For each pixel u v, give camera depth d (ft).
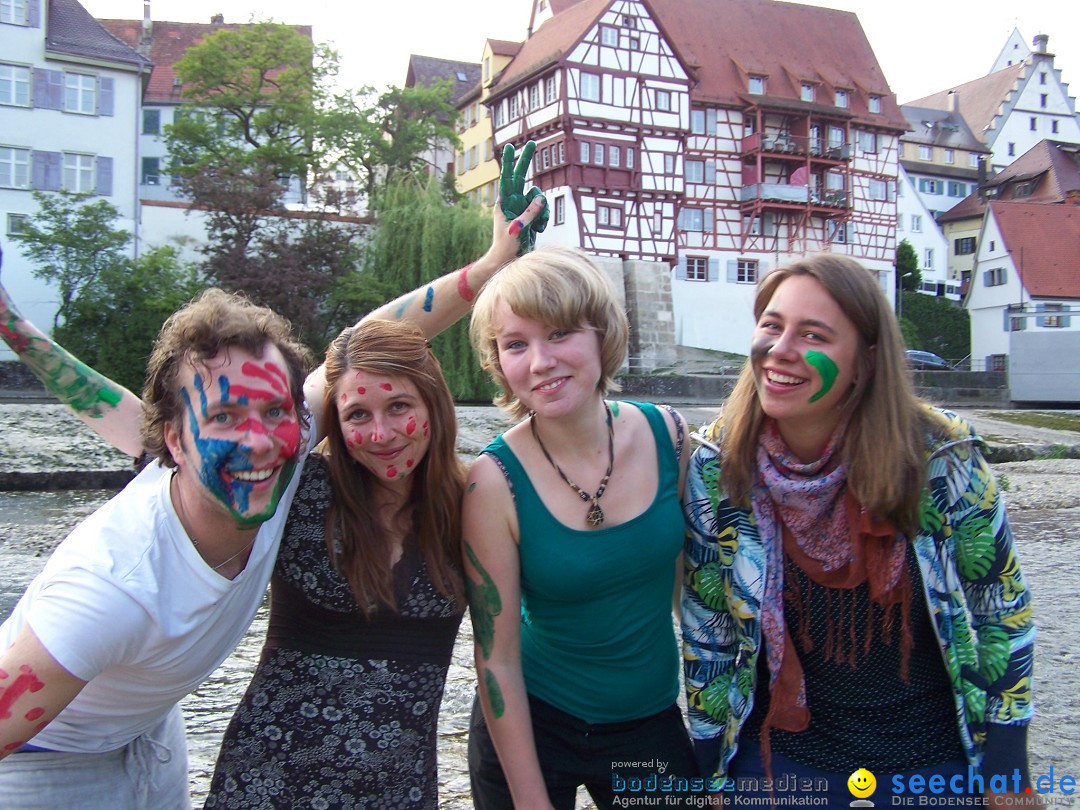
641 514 7.43
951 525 7.04
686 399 104.12
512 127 136.26
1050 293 161.89
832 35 158.40
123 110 117.80
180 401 6.28
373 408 6.84
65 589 5.91
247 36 118.52
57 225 95.55
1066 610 19.56
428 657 7.31
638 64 128.98
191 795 10.48
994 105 233.14
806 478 7.03
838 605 7.16
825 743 7.33
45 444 39.58
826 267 6.97
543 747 7.69
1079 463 53.01
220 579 6.35
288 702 7.11
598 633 7.46
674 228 132.26
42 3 114.42
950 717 7.25
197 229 115.44
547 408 7.12
